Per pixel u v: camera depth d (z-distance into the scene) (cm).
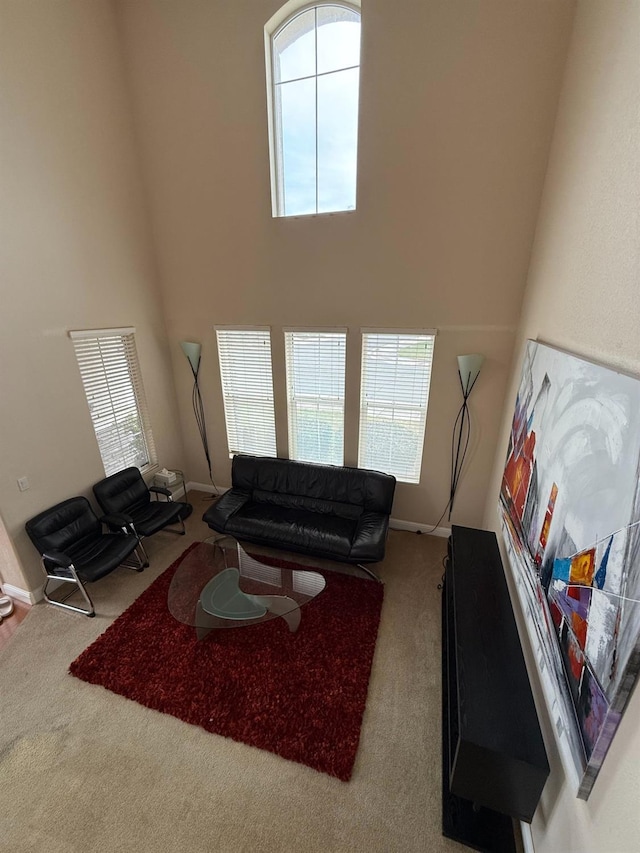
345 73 309
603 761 111
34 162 291
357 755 207
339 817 182
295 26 312
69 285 327
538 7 245
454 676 211
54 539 313
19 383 294
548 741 154
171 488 463
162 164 378
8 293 281
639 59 135
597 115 177
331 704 232
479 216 300
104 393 375
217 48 323
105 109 344
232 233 377
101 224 351
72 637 283
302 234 353
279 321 392
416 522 411
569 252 198
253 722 223
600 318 150
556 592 151
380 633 284
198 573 305
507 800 157
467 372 330
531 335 264
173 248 408
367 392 386
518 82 263
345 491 390
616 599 105
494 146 281
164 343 445
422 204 311
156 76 350
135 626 290
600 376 134
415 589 328
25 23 275
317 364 394
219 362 436
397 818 181
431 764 202
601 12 186
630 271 128
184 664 259
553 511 164
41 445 315
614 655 104
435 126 289
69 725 223
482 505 383
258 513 390
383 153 308
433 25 269
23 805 187
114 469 397
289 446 441
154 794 191
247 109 331
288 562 362
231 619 258
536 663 175
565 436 161
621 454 112
